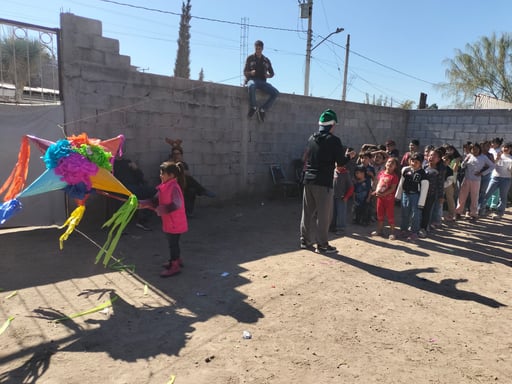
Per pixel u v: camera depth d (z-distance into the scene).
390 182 6.97
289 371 3.04
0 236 6.24
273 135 10.42
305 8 18.70
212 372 2.99
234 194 9.80
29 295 4.20
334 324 3.82
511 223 8.64
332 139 5.74
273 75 9.86
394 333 3.70
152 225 7.29
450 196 8.47
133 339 3.42
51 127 6.56
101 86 7.00
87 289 4.41
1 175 6.34
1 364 3.00
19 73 6.44
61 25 6.46
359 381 2.95
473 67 25.86
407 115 14.52
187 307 4.06
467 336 3.69
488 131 12.76
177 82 8.17
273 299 4.32
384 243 6.78
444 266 5.64
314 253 6.05
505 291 4.80
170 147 8.24
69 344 3.30
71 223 4.13
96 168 4.09
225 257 5.70
